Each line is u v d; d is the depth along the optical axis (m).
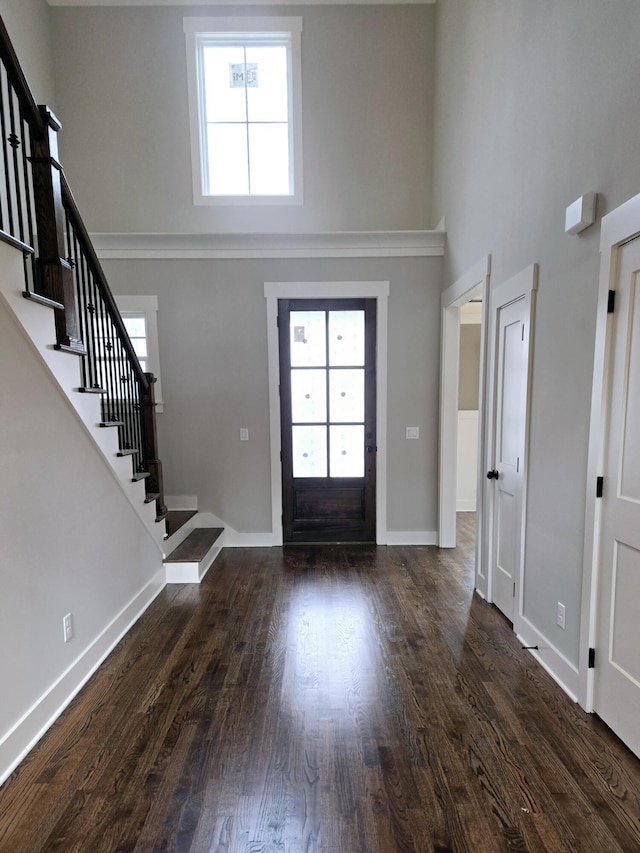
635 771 1.50
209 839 1.28
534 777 1.48
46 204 1.80
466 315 4.98
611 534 1.67
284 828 1.31
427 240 3.62
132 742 1.65
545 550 2.11
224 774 1.50
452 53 3.29
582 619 1.81
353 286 3.67
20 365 1.59
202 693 1.93
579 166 1.79
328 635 2.40
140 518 2.66
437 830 1.30
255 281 3.68
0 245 1.43
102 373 2.46
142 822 1.33
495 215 2.59
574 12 1.77
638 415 1.54
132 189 3.84
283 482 3.87
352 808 1.37
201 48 3.77
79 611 2.01
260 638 2.38
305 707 1.83
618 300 1.61
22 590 1.62
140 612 2.67
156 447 3.05
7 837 1.29
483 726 1.72
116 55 3.72
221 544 3.81
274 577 3.20
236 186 3.93
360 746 1.62
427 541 3.90
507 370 2.53
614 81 1.56
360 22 3.71
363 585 3.05
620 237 1.56
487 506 2.78
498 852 1.24
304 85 3.78
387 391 3.77
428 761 1.55
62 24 3.69
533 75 2.12
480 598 2.85
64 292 1.85
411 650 2.25
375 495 3.88
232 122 3.87
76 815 1.36
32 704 1.66
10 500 1.57
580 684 1.82
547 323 2.06
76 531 2.00
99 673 2.08
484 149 2.73
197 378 3.75
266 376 3.75
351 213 3.90
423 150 3.86
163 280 3.67
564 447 1.95
